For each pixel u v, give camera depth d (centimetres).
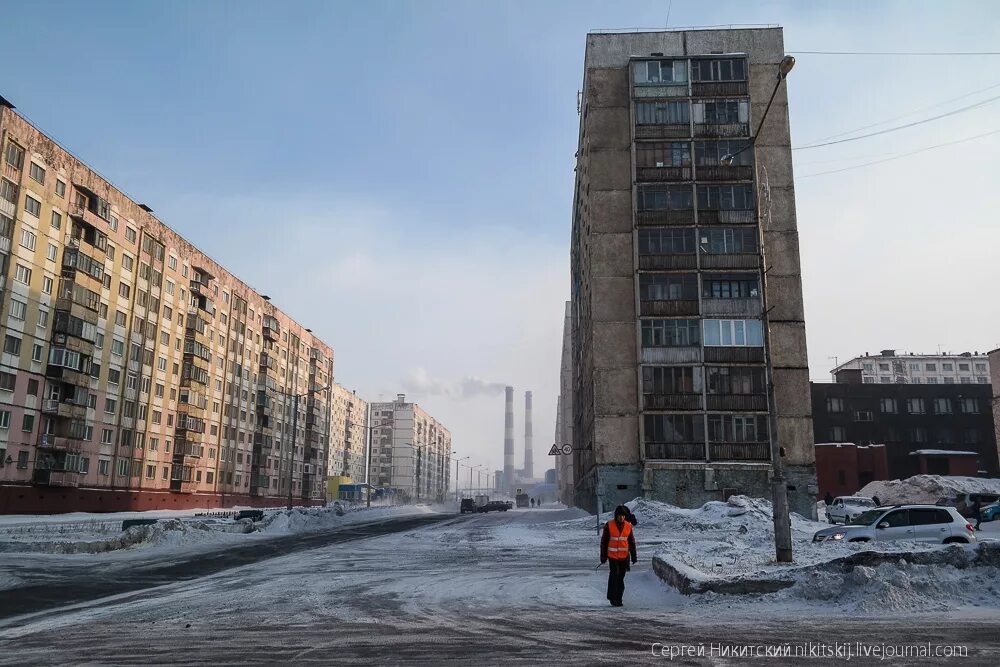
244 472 8275
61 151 5216
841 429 7794
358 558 2273
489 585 1523
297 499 9875
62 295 5191
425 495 18588
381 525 4725
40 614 1239
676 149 4784
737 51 5041
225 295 7900
